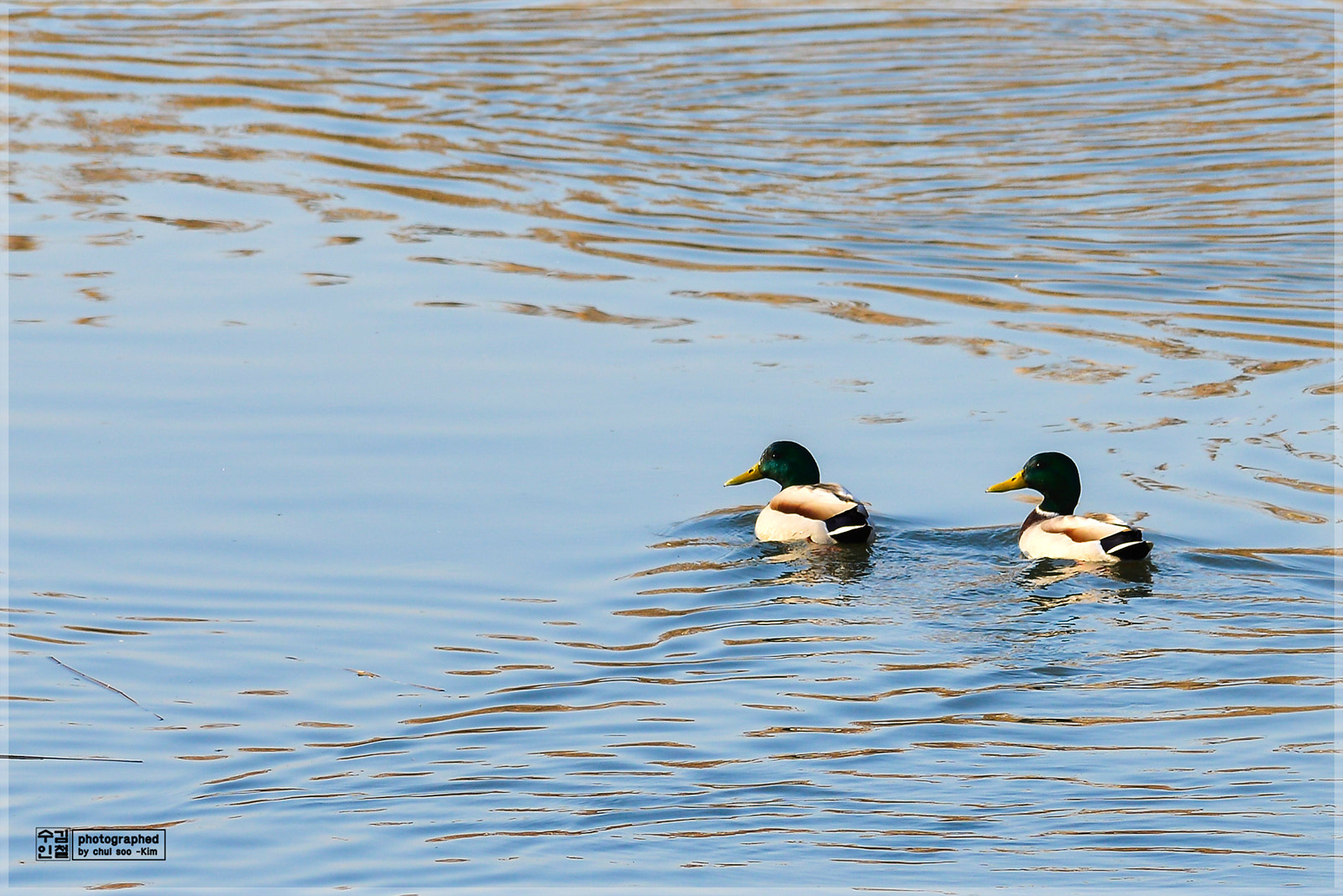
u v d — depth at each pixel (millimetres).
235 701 11867
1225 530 15234
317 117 32062
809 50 37281
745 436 17953
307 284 23422
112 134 31031
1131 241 25516
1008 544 15188
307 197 27594
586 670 12328
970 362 20438
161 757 10984
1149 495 16188
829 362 20438
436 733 11273
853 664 12352
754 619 13352
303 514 15727
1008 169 29203
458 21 39844
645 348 20906
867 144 30578
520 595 13938
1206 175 28844
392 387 19391
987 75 35531
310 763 10859
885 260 24641
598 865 9398
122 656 12672
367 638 13031
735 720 11352
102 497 16109
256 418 18375
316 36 38344
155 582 14148
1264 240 25516
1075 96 33938
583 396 19156
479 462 17125
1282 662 12180
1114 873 9188
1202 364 20359
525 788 10398
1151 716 11328
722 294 23062
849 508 15000
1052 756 10711
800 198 27625
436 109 32625
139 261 24391
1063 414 18594
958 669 12195
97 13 40344
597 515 15805
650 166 29172
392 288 23234
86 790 10500
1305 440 17734
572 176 28578
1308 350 20859
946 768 10562
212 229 26000
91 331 21344
